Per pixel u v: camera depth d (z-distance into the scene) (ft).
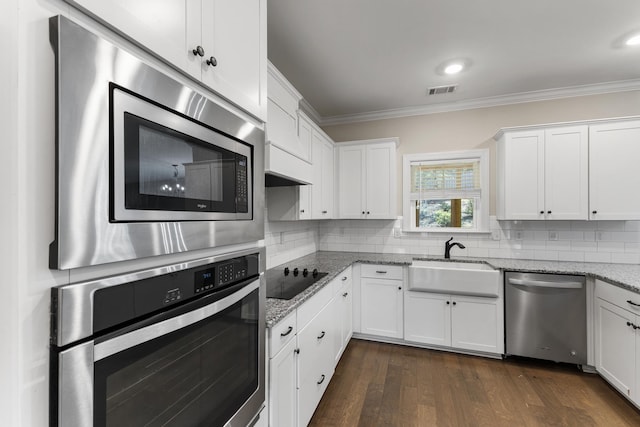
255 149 3.69
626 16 6.29
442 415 6.39
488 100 10.59
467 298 9.08
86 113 1.70
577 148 8.79
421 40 7.18
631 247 9.30
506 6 6.03
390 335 9.87
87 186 1.71
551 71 8.68
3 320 1.45
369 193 11.10
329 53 7.73
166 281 2.30
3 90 1.44
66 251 1.61
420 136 11.49
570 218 8.83
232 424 3.26
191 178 2.60
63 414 1.61
